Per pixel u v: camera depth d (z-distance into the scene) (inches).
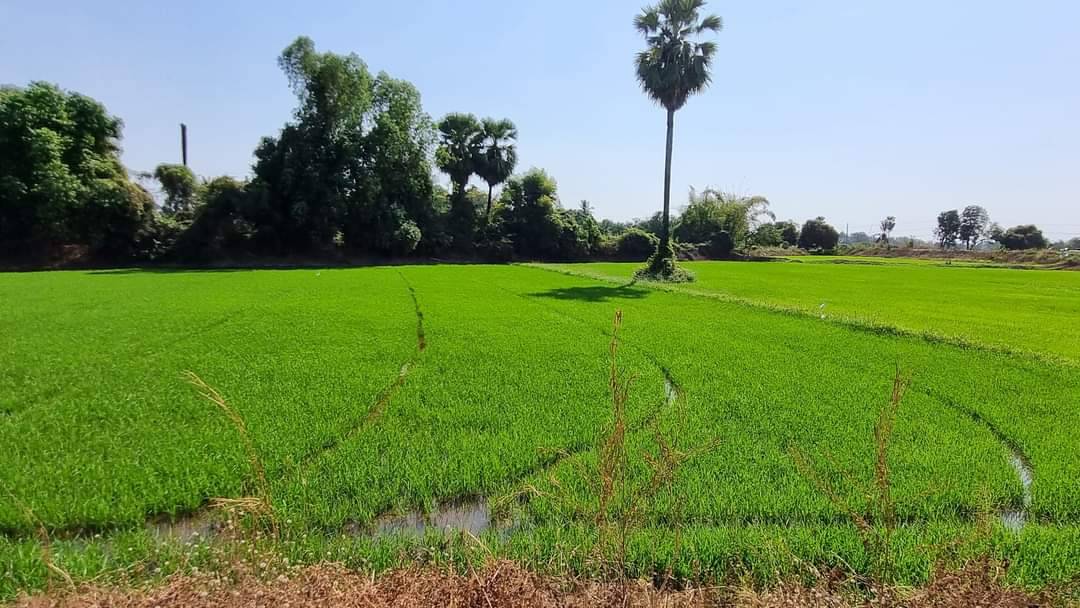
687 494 203.3
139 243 1626.5
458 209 2245.3
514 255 2214.6
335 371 387.5
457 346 485.4
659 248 1244.5
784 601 134.8
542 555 161.3
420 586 130.4
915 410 317.1
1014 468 235.0
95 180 1534.2
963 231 4188.0
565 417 293.9
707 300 867.4
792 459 238.1
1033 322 680.4
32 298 788.6
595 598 129.9
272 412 294.2
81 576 147.0
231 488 205.5
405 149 2014.0
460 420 287.9
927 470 229.6
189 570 147.3
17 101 1451.8
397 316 661.3
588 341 518.6
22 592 135.4
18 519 179.8
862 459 241.4
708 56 1195.3
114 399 313.7
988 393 355.9
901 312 767.7
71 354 430.9
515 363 422.9
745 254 2554.1
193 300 789.9
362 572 148.6
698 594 137.0
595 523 161.3
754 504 195.9
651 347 494.0
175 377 363.9
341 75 1839.3
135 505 190.9
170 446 244.5
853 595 142.8
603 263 2165.4
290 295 876.0
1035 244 3415.4
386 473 219.0
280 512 185.0
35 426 268.2
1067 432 286.0
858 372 409.1
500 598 126.1
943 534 174.9
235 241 1759.4
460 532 172.7
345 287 1029.2
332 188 1845.5
